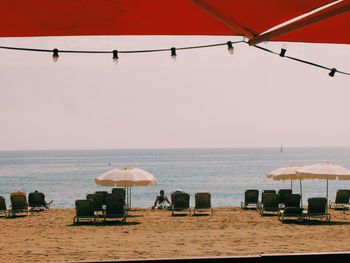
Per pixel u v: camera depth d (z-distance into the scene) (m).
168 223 14.86
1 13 2.72
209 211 18.02
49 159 173.50
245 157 171.75
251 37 3.19
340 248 10.73
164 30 3.12
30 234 13.01
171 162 129.00
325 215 14.86
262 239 12.00
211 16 2.85
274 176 17.56
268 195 16.17
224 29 3.11
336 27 2.91
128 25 2.99
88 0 2.55
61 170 93.62
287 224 14.45
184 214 17.16
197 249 10.77
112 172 15.41
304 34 3.08
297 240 11.82
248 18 2.83
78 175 76.75
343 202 18.16
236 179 64.88
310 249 10.63
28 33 3.12
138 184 15.03
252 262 2.55
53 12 2.72
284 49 3.97
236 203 32.56
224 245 11.24
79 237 12.47
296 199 14.94
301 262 2.55
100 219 15.86
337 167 15.50
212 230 13.45
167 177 69.75
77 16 2.79
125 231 13.38
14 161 155.25
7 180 67.12
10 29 3.02
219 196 39.16
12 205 16.55
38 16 2.78
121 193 18.42
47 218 16.25
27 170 94.69
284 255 2.56
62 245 11.38
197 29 3.11
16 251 10.67
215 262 2.55
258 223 14.71
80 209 14.75
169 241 11.84
